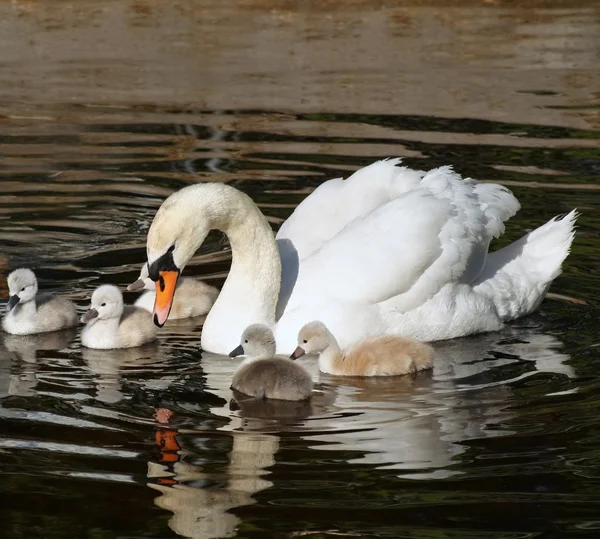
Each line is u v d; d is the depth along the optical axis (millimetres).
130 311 13758
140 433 10516
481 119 21656
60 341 13602
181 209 13156
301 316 13328
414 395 11664
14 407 11180
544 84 24141
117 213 17406
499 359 12820
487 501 9164
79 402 11383
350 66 25438
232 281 13555
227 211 13359
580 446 10148
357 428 10703
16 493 9273
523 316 14398
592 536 8664
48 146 20047
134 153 19750
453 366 12641
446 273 13578
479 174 18500
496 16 29891
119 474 9617
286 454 10039
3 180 18453
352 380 12242
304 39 27609
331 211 14539
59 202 17719
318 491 9336
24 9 29594
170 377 12312
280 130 20953
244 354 12688
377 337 12602
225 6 30500
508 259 14398
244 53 26359
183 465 9812
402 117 21750
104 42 27109
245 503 9125
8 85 23625
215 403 11453
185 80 24141
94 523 8859
